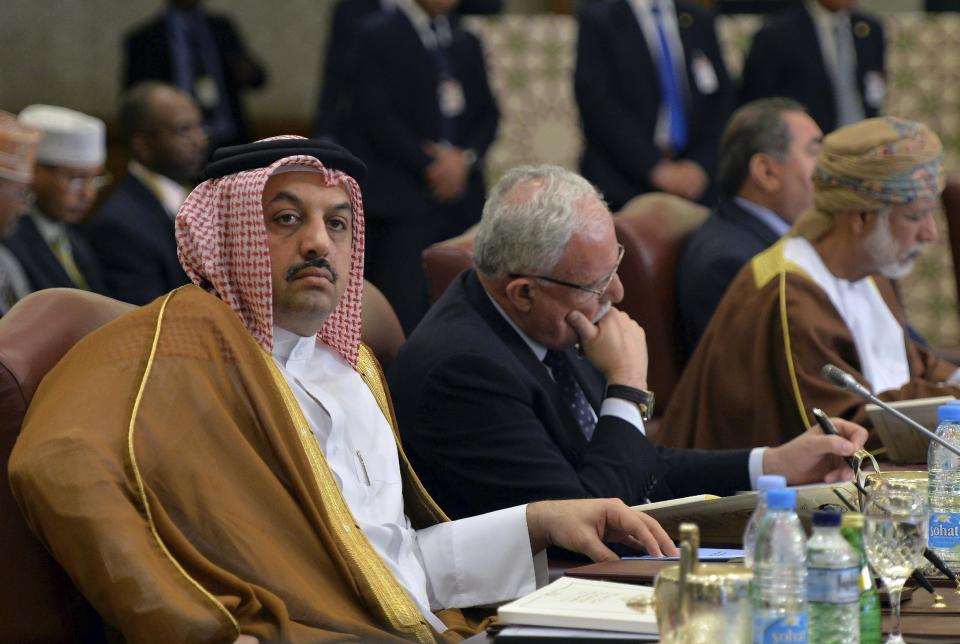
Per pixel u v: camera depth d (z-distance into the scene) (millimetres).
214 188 7328
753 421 11219
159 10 29312
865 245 11242
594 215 8758
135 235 17172
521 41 24812
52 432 6289
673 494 9805
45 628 6883
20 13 28656
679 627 4930
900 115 24438
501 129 24719
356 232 7867
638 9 20453
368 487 7586
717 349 11508
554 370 9164
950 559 7258
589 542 7469
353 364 7914
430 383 8648
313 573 6758
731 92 21000
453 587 7699
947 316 22000
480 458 8492
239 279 7223
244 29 29875
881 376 11578
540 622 5590
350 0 22359
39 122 15711
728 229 13305
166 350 6738
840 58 22391
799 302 11188
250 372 6945
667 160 20500
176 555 6262
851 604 5035
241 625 6250
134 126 17625
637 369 8938
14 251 14633
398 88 19938
